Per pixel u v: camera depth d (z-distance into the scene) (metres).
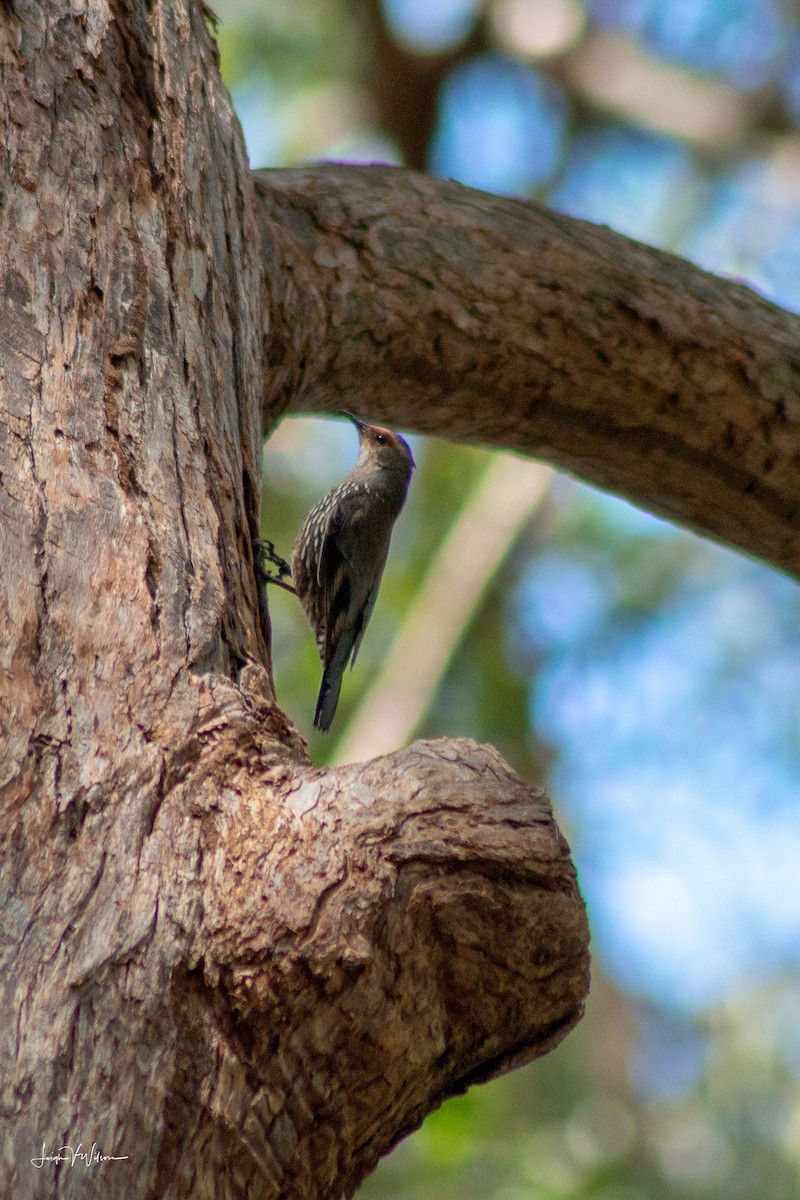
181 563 5.72
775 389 9.95
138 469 5.85
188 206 7.02
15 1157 4.20
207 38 8.09
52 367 5.81
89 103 6.64
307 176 9.42
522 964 5.24
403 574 22.16
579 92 23.47
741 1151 23.08
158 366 6.26
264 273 8.49
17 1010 4.44
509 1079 21.67
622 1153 22.30
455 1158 15.32
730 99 22.86
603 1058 24.81
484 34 23.52
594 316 9.65
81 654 5.21
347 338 9.12
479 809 5.25
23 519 5.32
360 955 4.95
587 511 22.81
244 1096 4.79
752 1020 24.67
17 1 6.59
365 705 19.84
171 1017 4.71
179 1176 4.55
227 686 5.49
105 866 4.82
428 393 9.66
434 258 9.34
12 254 5.95
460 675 21.81
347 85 22.98
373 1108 5.13
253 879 5.03
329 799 5.23
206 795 5.16
